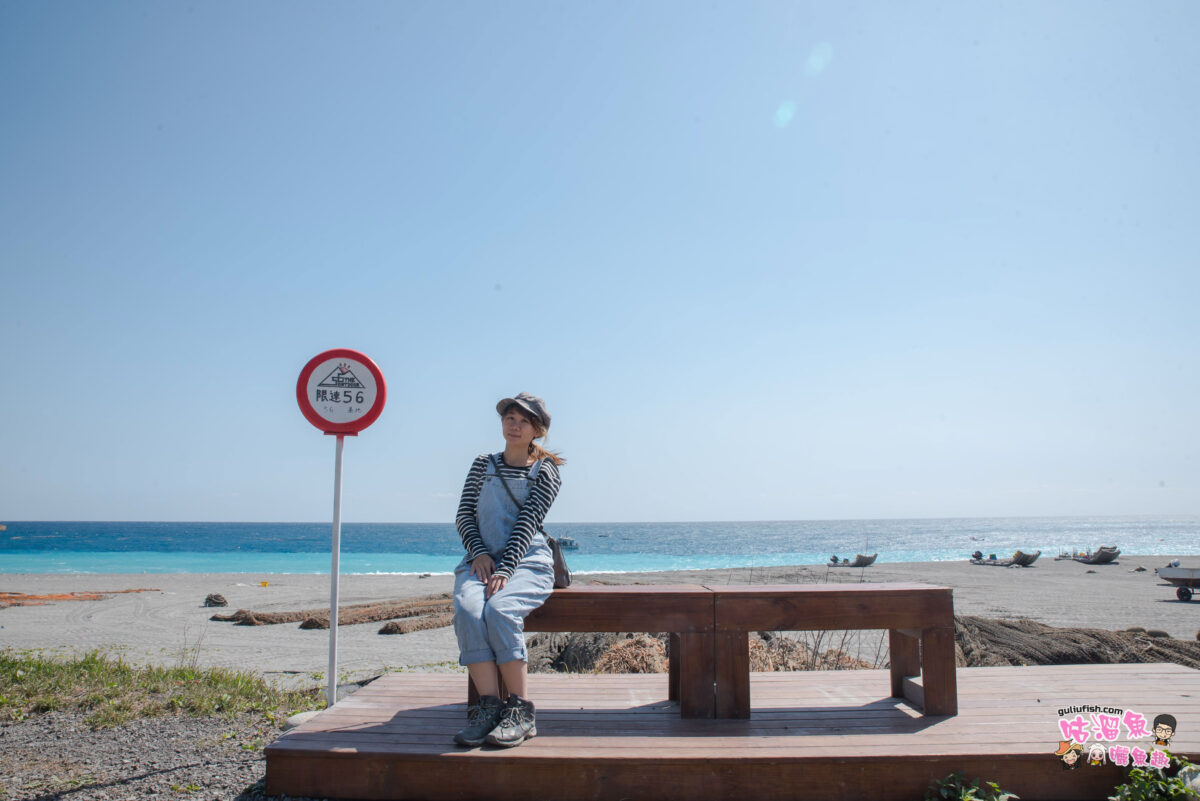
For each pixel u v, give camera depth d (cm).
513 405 367
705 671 360
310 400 435
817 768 302
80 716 490
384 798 309
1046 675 448
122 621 1473
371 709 378
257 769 377
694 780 301
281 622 1442
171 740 433
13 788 354
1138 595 1927
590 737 328
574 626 355
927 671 363
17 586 2408
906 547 8031
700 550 7431
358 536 11181
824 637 974
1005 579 2573
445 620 1357
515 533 348
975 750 307
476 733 314
